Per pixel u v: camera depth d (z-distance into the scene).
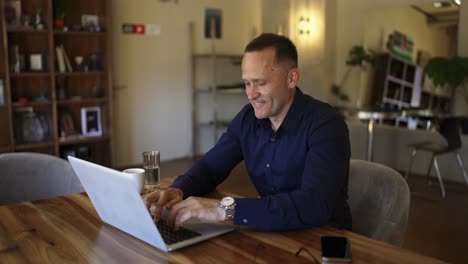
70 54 4.86
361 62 5.81
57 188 1.99
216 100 6.43
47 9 4.43
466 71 4.73
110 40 4.86
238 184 4.57
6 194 1.99
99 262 1.11
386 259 1.10
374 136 5.70
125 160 5.61
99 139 4.95
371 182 1.67
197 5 6.04
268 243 1.21
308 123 1.49
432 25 5.14
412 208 3.99
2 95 4.32
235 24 6.48
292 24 6.36
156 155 1.70
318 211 1.30
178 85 5.98
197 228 1.32
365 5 5.84
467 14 4.84
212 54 5.98
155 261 1.11
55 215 1.48
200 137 6.37
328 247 1.14
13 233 1.32
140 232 1.23
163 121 5.90
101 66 4.97
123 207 1.21
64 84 4.86
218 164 1.72
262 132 1.62
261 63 1.40
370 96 5.84
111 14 4.96
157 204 1.40
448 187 4.71
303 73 6.34
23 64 4.47
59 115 4.84
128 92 5.54
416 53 5.31
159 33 5.71
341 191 1.48
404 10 5.41
